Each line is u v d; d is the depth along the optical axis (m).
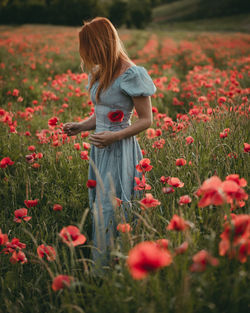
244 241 1.11
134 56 16.48
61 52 15.98
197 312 1.19
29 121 4.70
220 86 6.38
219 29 53.72
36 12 54.47
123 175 2.01
